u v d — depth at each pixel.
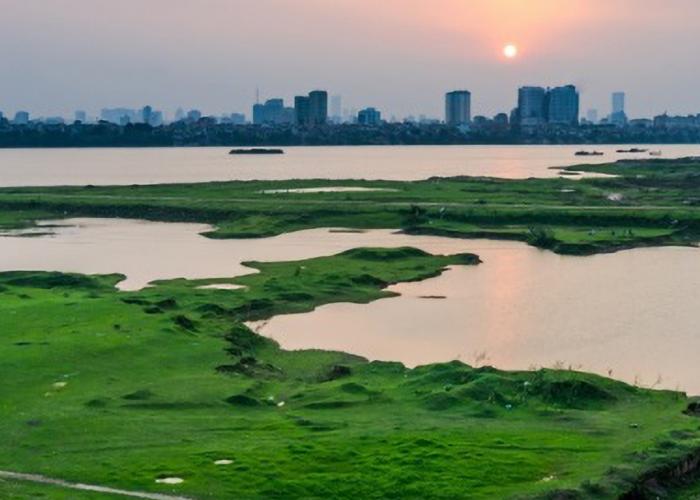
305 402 69.50
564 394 69.31
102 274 135.62
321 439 58.38
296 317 107.94
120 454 55.84
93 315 93.50
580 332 100.88
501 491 50.53
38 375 72.31
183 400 67.75
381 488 50.94
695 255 157.75
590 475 52.62
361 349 93.62
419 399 69.44
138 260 151.50
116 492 50.16
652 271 140.50
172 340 85.31
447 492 50.38
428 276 134.50
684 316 108.31
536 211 194.12
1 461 54.62
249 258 152.88
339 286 123.19
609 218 187.62
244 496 50.00
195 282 125.94
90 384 71.00
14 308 96.44
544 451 56.53
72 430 60.06
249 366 81.94
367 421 63.53
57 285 119.38
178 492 50.28
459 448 56.53
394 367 82.19
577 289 125.56
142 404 66.69
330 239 178.50
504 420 64.06
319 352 90.81
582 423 63.03
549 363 87.88
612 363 87.88
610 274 137.88
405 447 56.50
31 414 63.06
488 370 76.19
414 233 186.38
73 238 181.25
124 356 78.94
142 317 92.75
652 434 60.09
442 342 96.62
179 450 56.50
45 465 53.97
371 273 133.12
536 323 105.25
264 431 60.88
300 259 150.38
